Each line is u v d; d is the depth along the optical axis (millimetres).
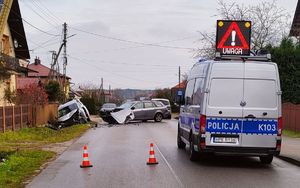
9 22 33031
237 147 12195
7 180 10070
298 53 31109
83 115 34312
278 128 12266
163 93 79375
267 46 32969
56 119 32781
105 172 11352
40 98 29812
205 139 12203
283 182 10234
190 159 13547
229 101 12250
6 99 29062
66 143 19031
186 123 15000
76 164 12781
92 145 18125
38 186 9578
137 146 17594
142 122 35906
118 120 34000
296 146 17172
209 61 12648
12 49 34594
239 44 18922
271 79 12336
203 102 12281
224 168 12172
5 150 15742
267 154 12281
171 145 18000
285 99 31109
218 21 18906
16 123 23844
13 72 29859
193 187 9445
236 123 12211
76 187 9469
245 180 10391
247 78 12297
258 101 12266
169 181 10109
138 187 9430
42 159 13703
